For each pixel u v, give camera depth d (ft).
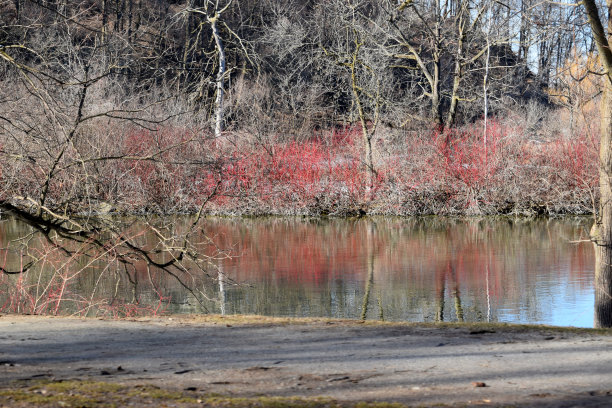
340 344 20.80
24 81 37.68
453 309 40.06
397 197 99.55
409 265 55.83
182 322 25.71
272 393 14.24
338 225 87.30
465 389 14.69
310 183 101.04
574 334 22.56
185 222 86.12
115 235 39.09
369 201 101.30
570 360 18.11
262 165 100.73
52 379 15.23
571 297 42.75
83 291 44.62
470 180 97.81
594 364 17.53
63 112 36.40
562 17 41.83
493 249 63.98
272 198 100.37
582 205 93.71
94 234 40.11
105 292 44.45
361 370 16.85
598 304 36.14
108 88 74.54
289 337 22.11
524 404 13.25
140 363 17.65
